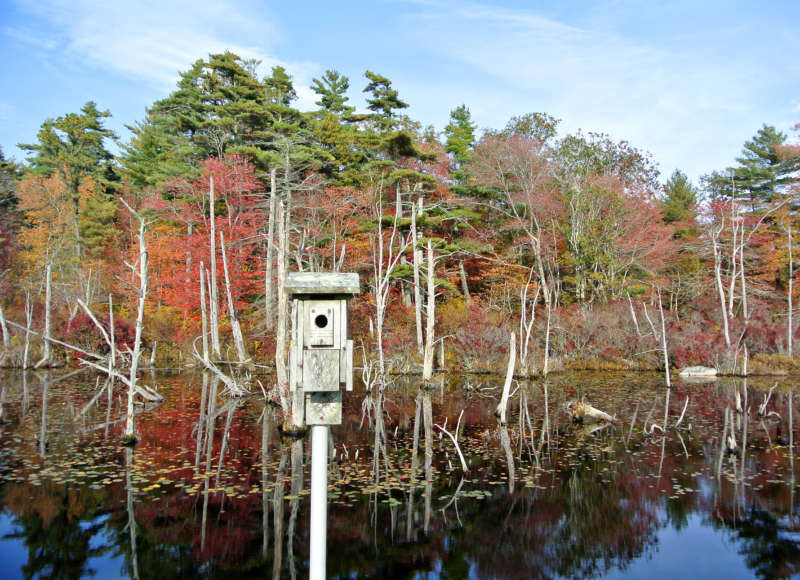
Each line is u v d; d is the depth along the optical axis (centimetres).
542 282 2800
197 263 2770
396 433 1273
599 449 1110
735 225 3081
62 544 644
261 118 2838
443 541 672
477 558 625
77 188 3775
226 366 2486
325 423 421
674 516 746
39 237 3328
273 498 801
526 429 1320
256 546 648
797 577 572
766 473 935
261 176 2761
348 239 2683
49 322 2519
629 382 2217
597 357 2692
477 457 1049
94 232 3553
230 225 2567
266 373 2219
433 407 1648
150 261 2764
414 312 2736
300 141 2811
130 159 3728
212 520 720
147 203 2709
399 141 2455
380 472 942
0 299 3009
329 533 689
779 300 3222
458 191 3114
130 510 746
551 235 3125
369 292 2652
